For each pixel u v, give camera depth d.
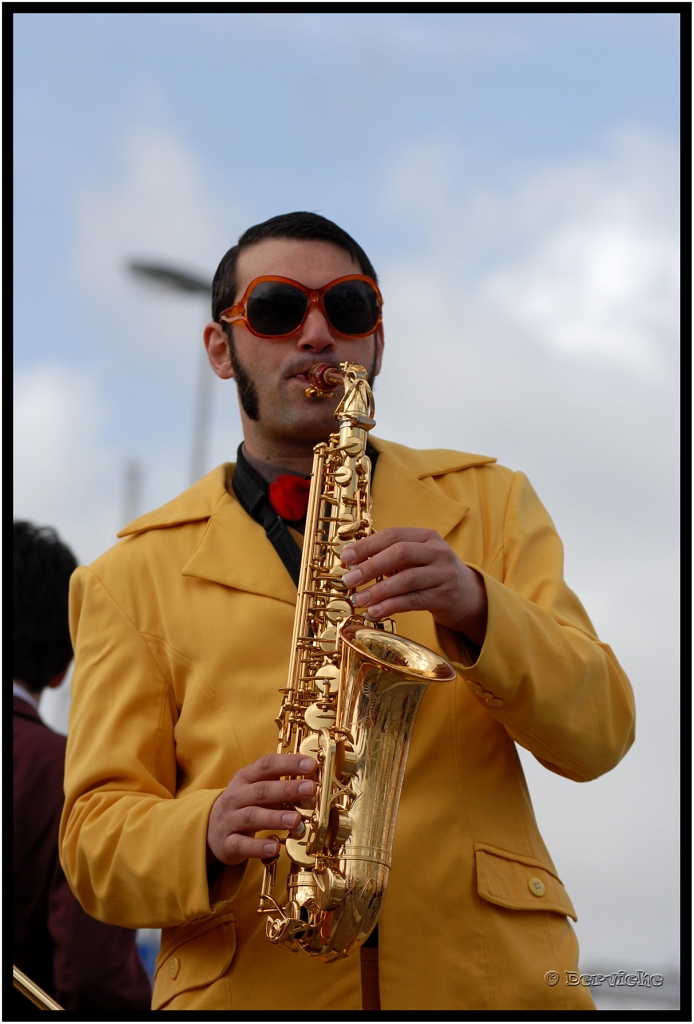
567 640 3.01
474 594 2.86
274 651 3.12
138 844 2.86
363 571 2.77
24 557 4.56
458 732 3.03
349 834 2.74
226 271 3.66
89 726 3.15
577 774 3.04
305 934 2.74
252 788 2.71
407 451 3.57
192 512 3.44
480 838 2.92
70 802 3.10
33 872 4.13
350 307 3.42
